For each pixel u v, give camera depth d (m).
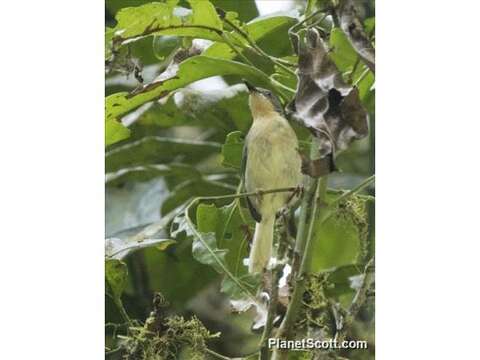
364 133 6.32
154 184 10.11
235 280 7.30
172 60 7.69
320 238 8.50
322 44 6.59
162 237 8.91
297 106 6.45
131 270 9.57
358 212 7.30
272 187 7.96
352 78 7.38
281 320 7.04
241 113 9.17
